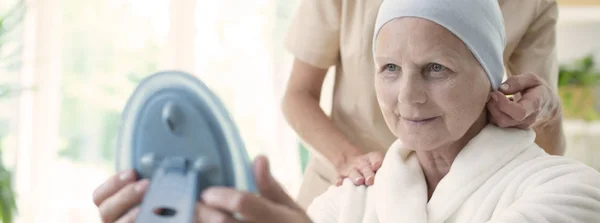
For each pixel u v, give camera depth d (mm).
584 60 2473
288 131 3242
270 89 3248
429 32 818
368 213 944
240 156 600
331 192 1042
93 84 3293
